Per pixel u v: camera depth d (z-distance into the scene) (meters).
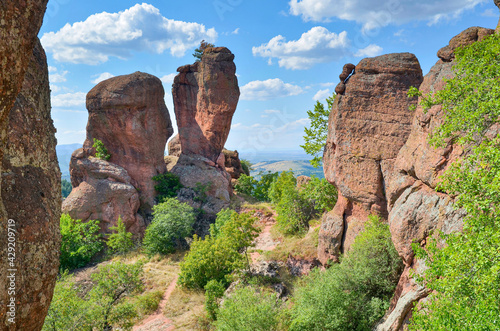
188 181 52.00
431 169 15.61
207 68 53.81
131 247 44.09
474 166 11.91
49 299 7.61
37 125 8.23
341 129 24.73
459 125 11.97
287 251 31.31
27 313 6.83
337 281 19.59
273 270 29.59
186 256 32.34
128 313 23.48
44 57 9.17
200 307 27.78
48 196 8.04
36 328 7.34
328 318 18.27
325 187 32.47
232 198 54.34
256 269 30.19
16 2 5.89
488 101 11.10
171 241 42.62
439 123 15.44
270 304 19.62
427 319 10.37
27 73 8.22
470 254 9.34
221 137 55.75
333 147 26.11
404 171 18.34
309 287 21.06
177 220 42.56
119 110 48.09
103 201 46.06
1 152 6.12
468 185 10.41
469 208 9.93
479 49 12.74
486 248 8.98
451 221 14.32
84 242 42.59
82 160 48.00
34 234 7.12
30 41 6.36
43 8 6.69
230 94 54.22
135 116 48.69
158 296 30.20
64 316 19.16
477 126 11.55
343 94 25.02
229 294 26.97
